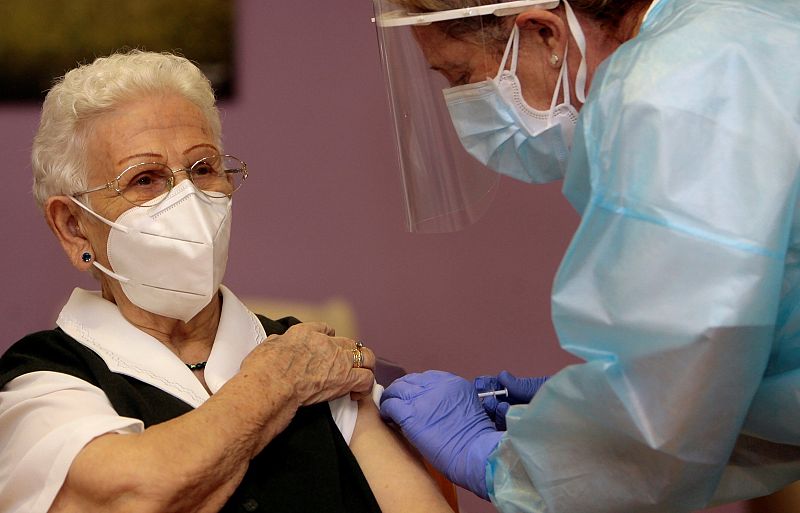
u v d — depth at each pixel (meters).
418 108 1.60
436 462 1.50
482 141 1.53
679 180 1.10
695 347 1.08
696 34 1.16
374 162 2.69
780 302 1.17
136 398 1.46
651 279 1.10
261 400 1.42
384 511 1.56
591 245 1.15
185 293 1.52
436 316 2.73
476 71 1.46
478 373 2.74
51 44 2.52
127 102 1.52
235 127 2.64
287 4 2.65
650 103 1.12
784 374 1.21
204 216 1.51
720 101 1.11
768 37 1.15
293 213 2.68
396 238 2.71
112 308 1.58
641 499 1.22
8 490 1.33
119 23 2.54
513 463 1.36
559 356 2.77
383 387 1.86
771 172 1.08
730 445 1.17
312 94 2.67
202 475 1.30
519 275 2.75
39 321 2.59
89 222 1.55
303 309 2.68
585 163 1.20
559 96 1.43
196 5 2.58
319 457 1.54
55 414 1.38
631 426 1.14
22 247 2.58
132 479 1.26
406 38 1.55
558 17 1.37
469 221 1.67
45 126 1.56
